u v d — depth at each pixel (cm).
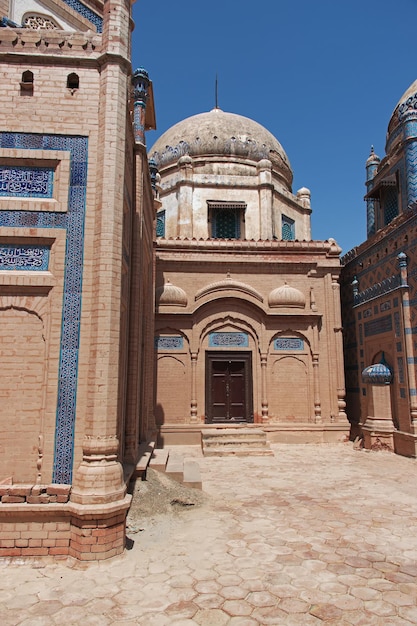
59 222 558
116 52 582
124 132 589
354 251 1505
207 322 1409
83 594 420
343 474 962
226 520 646
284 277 1459
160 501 676
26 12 764
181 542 557
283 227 1773
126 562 490
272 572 471
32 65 582
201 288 1425
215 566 485
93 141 576
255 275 1453
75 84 593
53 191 570
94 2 848
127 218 703
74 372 531
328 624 373
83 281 548
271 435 1361
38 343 541
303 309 1437
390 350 1255
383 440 1230
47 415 522
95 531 486
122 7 598
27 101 575
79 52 588
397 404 1220
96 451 507
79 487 498
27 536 493
